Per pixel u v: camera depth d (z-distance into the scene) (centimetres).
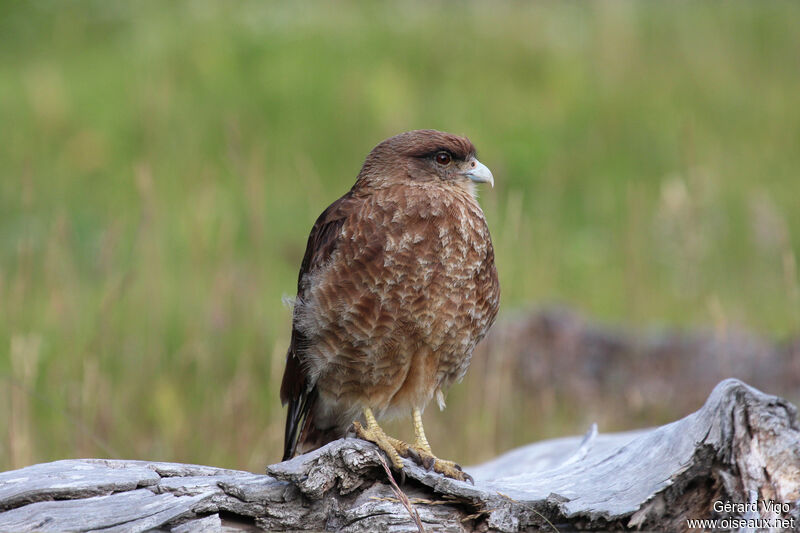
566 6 2289
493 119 1855
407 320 641
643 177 1745
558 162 1756
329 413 701
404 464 575
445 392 714
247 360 944
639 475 588
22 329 970
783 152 1842
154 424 913
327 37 2008
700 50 2159
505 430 981
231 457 876
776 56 2184
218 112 1764
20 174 1556
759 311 1285
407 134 701
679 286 1286
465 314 662
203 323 1020
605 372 1143
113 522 520
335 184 1608
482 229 678
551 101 1927
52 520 518
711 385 1098
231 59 1919
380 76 1889
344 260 639
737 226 1523
